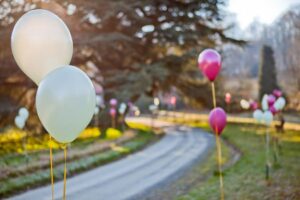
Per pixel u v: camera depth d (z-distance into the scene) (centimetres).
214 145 1568
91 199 767
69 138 381
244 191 723
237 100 3012
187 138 1881
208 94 2422
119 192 818
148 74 1898
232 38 2298
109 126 2189
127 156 1356
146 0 1969
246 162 1046
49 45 400
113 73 1988
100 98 2094
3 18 1524
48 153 1274
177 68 2195
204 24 2216
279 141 1365
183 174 986
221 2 2125
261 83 3312
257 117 1026
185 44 2202
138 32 2131
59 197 791
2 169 962
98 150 1375
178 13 2156
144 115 3925
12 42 414
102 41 1786
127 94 1869
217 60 596
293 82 3312
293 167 932
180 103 4328
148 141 1780
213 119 610
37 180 912
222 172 926
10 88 1745
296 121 2372
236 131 1995
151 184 884
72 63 1933
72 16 1738
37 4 1491
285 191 698
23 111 1286
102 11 1822
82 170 1086
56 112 354
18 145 1436
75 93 353
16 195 814
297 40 3172
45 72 411
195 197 709
